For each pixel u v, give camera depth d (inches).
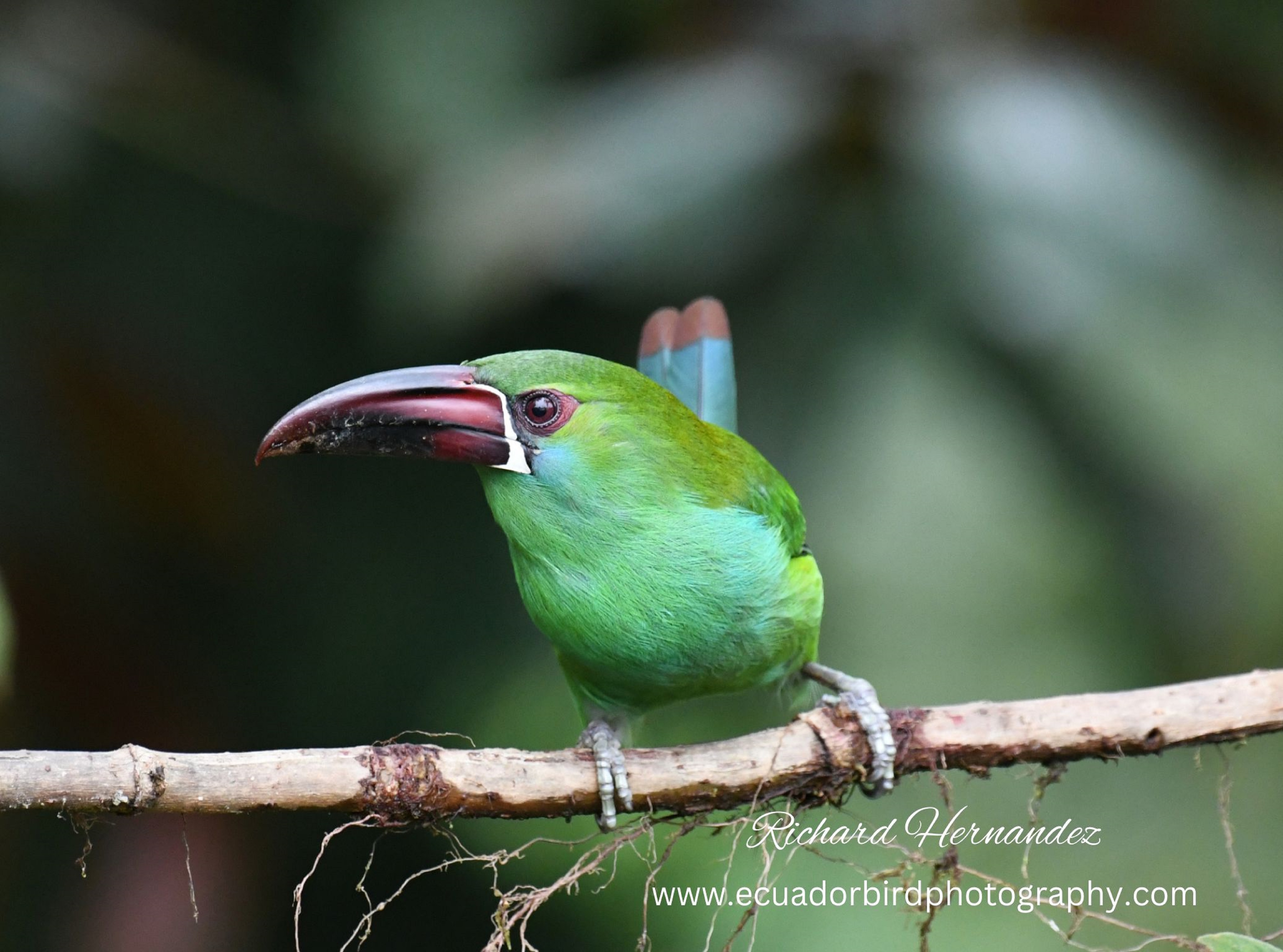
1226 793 293.7
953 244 374.0
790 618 315.6
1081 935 433.1
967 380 392.8
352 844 451.2
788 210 384.5
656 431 301.1
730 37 407.8
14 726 392.5
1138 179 370.6
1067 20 398.3
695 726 441.1
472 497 454.6
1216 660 410.9
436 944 444.1
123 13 438.0
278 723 440.8
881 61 388.2
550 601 305.3
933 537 462.9
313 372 460.8
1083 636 457.7
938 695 458.3
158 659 416.8
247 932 420.8
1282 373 400.5
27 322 408.8
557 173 383.6
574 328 429.1
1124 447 384.8
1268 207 391.2
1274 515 414.0
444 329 413.1
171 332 441.7
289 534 448.8
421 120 426.6
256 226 460.8
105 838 417.1
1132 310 372.5
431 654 444.5
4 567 393.4
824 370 393.7
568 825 331.6
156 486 414.3
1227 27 407.8
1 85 407.2
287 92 461.4
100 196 445.4
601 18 426.6
